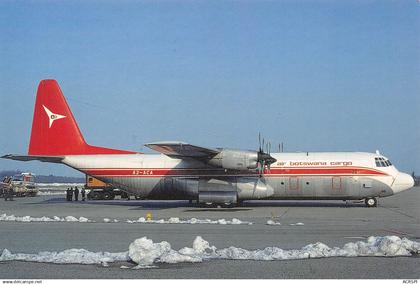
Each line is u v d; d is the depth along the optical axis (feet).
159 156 105.50
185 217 78.79
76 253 39.19
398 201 134.41
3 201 146.82
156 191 103.91
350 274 31.37
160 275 31.40
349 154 101.19
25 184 193.67
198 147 89.92
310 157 100.73
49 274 31.73
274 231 56.24
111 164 105.60
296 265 34.42
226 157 94.73
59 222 69.77
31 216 82.58
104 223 67.87
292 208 99.14
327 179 98.63
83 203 127.44
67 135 107.86
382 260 36.11
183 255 36.40
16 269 33.35
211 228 59.98
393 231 56.18
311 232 55.16
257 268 33.50
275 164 100.01
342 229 58.44
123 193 155.84
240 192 98.68
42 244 45.96
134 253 35.68
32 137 107.96
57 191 272.72
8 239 49.73
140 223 67.67
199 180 101.30
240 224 65.51
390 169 98.73
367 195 99.04
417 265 34.27
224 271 32.58
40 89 108.78
